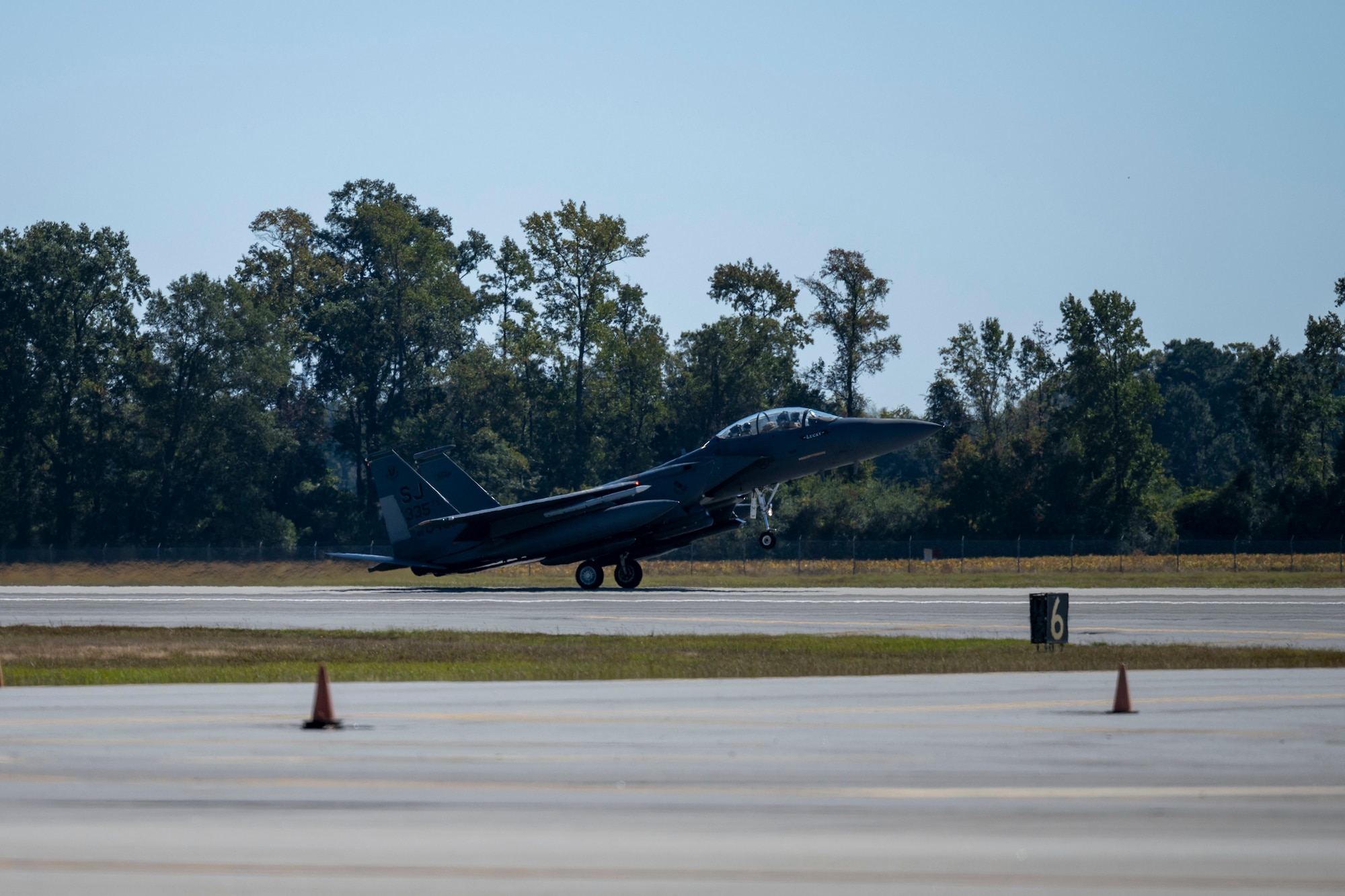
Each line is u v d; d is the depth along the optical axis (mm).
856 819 33500
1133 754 42906
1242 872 28750
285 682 66688
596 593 168125
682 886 27500
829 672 70938
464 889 27219
